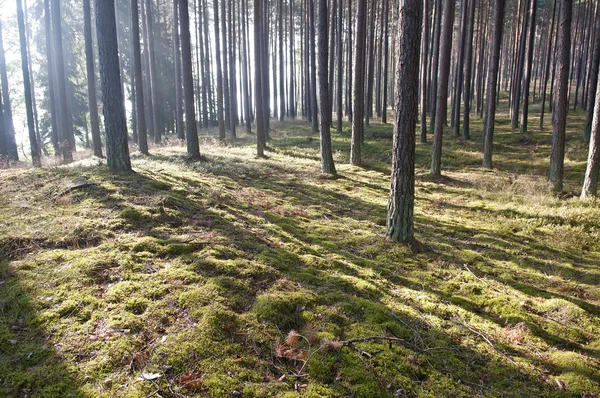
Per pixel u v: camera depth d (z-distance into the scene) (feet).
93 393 9.38
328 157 45.32
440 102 46.21
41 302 12.68
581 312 15.66
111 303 12.94
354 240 23.32
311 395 10.07
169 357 10.76
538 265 21.06
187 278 14.98
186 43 44.88
